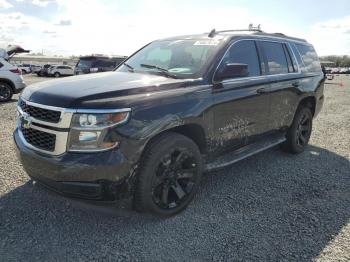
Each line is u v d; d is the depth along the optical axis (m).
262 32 5.14
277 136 5.20
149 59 4.53
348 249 3.00
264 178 4.62
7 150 5.43
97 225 3.28
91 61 19.16
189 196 3.60
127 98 3.07
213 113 3.77
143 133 3.04
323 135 7.28
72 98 2.97
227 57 4.10
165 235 3.15
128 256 2.83
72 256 2.80
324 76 6.39
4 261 2.70
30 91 3.44
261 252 2.92
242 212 3.63
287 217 3.54
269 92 4.67
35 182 3.41
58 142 2.96
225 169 4.94
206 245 3.01
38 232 3.12
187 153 3.49
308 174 4.82
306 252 2.94
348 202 3.94
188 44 4.42
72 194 2.99
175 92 3.42
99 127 2.88
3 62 11.76
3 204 3.61
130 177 3.04
